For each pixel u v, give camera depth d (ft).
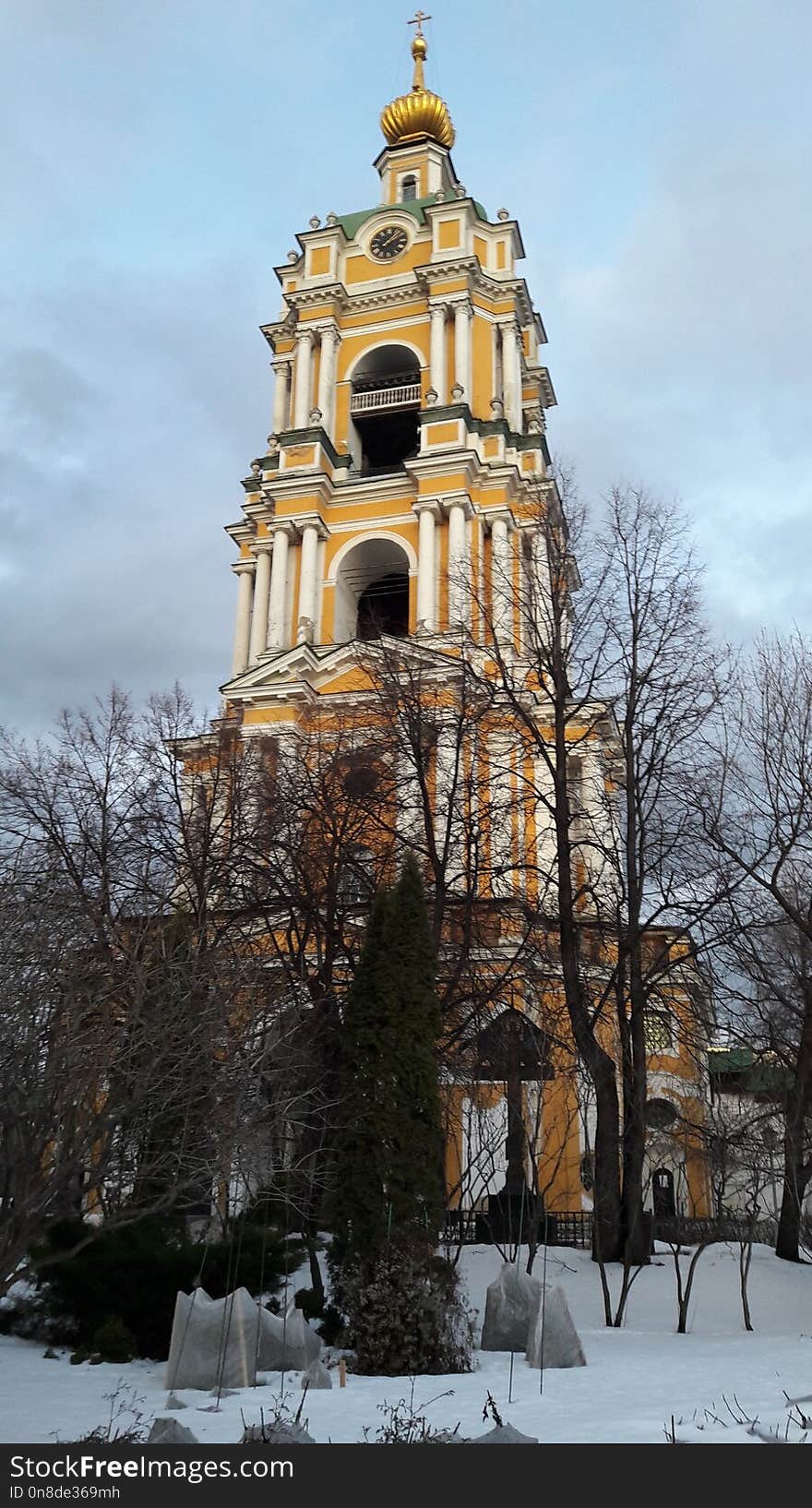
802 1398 43.16
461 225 165.68
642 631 97.91
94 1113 42.96
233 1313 51.01
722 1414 40.29
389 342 164.35
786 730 98.43
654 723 94.27
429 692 110.93
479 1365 54.44
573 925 91.15
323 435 155.84
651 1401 43.62
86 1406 45.32
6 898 56.90
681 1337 64.75
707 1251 93.09
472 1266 83.82
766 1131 86.94
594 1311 74.79
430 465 147.54
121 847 96.48
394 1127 63.46
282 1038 69.82
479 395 158.92
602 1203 86.99
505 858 105.91
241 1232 65.31
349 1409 43.32
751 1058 108.27
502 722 108.17
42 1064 43.98
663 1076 107.65
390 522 151.02
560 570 102.27
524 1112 93.91
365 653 123.44
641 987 88.53
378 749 104.94
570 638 99.50
